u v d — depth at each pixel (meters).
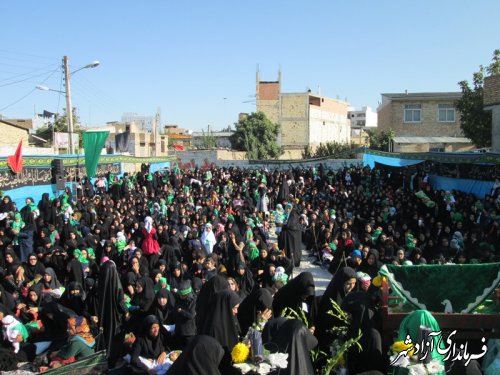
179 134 71.69
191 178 24.86
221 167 31.30
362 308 4.67
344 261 9.59
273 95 49.72
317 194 19.98
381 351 4.47
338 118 55.78
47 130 39.47
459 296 4.84
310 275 5.81
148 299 7.25
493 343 4.71
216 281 5.66
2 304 7.36
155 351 6.15
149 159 30.80
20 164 16.73
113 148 36.72
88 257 10.05
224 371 4.27
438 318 4.61
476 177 17.36
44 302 7.66
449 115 36.69
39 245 11.09
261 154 44.09
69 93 20.77
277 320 4.31
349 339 4.44
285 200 19.55
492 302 4.94
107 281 7.32
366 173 23.28
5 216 12.18
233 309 4.89
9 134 24.78
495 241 11.38
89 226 13.52
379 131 41.75
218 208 16.56
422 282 4.86
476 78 26.23
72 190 19.47
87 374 5.27
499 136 20.56
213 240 11.55
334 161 29.20
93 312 7.68
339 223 13.60
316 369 4.75
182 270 8.86
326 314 5.54
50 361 6.64
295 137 49.09
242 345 3.99
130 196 18.39
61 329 7.29
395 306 4.95
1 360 6.66
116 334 7.06
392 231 12.45
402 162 23.17
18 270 8.91
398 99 37.19
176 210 15.05
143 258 9.77
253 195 20.59
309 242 14.07
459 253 10.28
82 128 40.03
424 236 12.34
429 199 15.76
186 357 3.88
